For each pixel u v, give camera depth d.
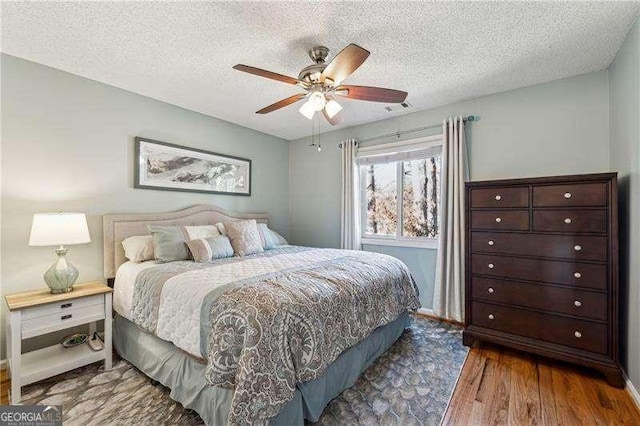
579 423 1.59
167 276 2.01
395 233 3.67
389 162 3.61
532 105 2.70
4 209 2.15
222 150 3.67
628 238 1.96
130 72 2.44
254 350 1.33
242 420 1.24
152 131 2.98
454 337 2.68
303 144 4.50
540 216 2.20
